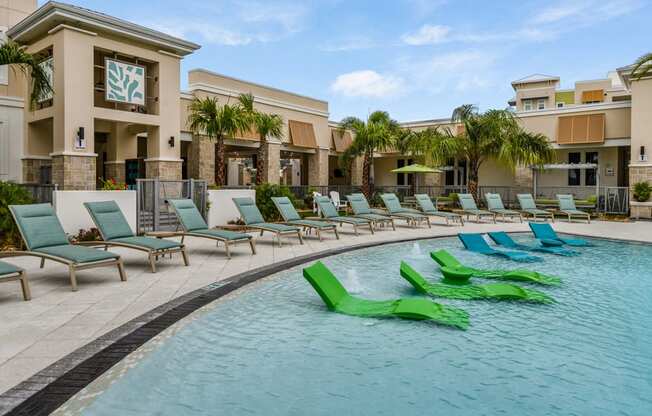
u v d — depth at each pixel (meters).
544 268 7.69
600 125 20.67
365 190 22.95
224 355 3.72
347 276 6.91
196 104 17.38
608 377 3.39
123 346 3.68
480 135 19.95
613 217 18.20
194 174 19.38
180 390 3.10
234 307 5.04
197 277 6.50
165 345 3.78
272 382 3.26
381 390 3.16
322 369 3.49
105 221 7.48
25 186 10.66
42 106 15.22
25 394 2.84
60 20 13.71
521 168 23.27
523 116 22.83
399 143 23.67
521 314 4.95
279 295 5.61
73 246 6.46
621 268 7.70
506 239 10.50
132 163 17.47
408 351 3.87
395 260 8.35
